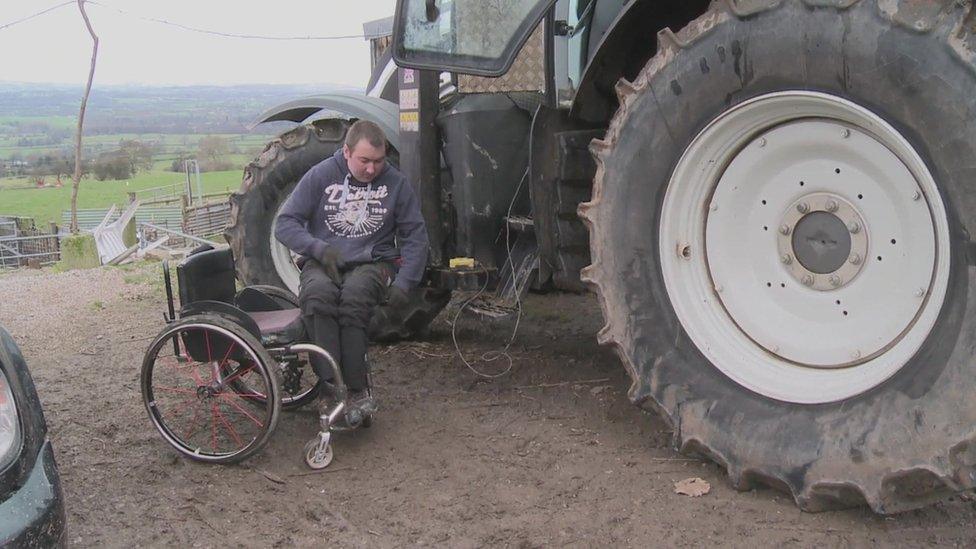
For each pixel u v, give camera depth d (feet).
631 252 10.62
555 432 12.08
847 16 8.61
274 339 11.85
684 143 10.17
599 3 13.38
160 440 12.42
